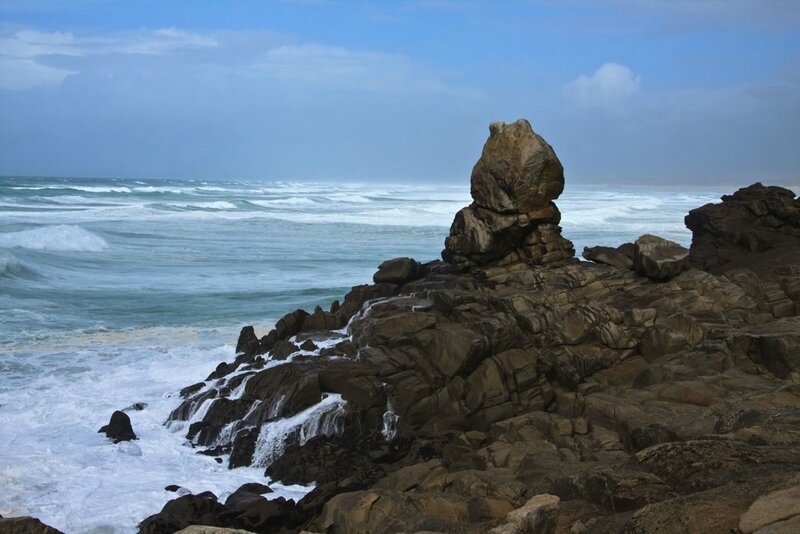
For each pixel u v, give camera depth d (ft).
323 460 42.83
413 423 45.68
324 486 38.17
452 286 55.77
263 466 44.14
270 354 54.70
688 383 40.91
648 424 35.76
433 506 31.30
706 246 67.77
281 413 45.32
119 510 37.68
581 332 48.11
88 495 39.27
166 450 45.85
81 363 60.39
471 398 46.11
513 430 41.04
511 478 34.12
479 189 56.44
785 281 52.44
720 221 68.74
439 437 43.55
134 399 52.80
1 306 78.02
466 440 42.57
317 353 51.03
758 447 27.99
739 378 41.60
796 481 23.38
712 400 39.40
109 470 42.55
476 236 55.67
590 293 52.85
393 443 43.80
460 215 57.16
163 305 81.61
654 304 50.34
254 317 77.71
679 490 26.61
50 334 68.64
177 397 52.54
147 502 38.60
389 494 32.32
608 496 27.32
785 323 46.11
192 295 87.30
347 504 31.83
